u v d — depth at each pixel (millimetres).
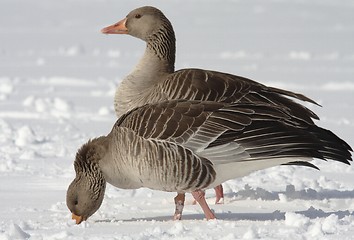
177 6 58250
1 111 22297
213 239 9641
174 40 14844
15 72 30266
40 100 22984
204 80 12773
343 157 10641
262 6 58250
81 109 22875
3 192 13148
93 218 11492
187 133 10836
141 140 10898
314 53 35531
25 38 41531
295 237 9648
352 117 21672
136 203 12656
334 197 13070
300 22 48812
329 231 10016
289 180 14539
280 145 10633
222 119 10883
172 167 10852
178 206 11312
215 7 57531
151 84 14141
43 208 11961
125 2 60531
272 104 11578
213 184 11055
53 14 53188
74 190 11242
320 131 10984
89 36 42844
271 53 35781
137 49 38219
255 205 12562
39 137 18578
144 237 9656
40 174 14711
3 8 56094
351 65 32375
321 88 26891
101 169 11273
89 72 30641
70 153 16859
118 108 14141
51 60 34062
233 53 35625
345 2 60844
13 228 9781
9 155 16500
